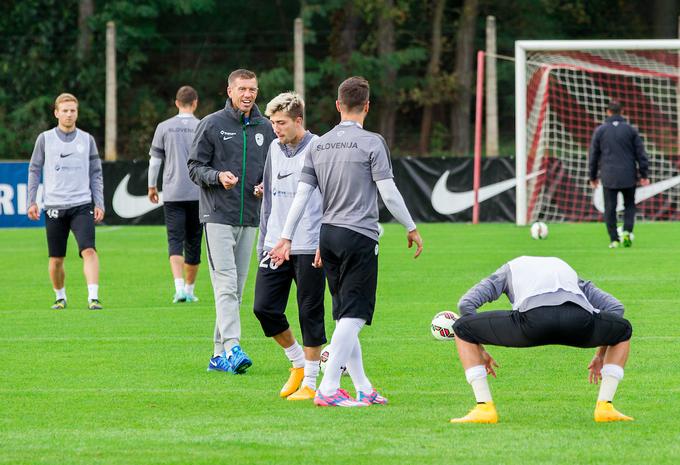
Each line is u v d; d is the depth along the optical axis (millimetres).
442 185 76750
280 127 23391
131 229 74938
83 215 36625
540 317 18812
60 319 34469
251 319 34500
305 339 22734
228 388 23812
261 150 26547
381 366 26078
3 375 25359
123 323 33594
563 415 20516
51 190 36312
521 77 70938
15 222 77312
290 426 19906
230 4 139875
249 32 137375
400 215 21562
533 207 75250
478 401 20000
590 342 19156
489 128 89188
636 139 54312
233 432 19469
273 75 129250
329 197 21719
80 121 127188
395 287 41188
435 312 34906
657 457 17391
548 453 17656
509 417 20375
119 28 130250
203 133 26031
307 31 130125
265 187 24016
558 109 104125
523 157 71375
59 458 17797
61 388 23812
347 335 21469
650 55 79438
